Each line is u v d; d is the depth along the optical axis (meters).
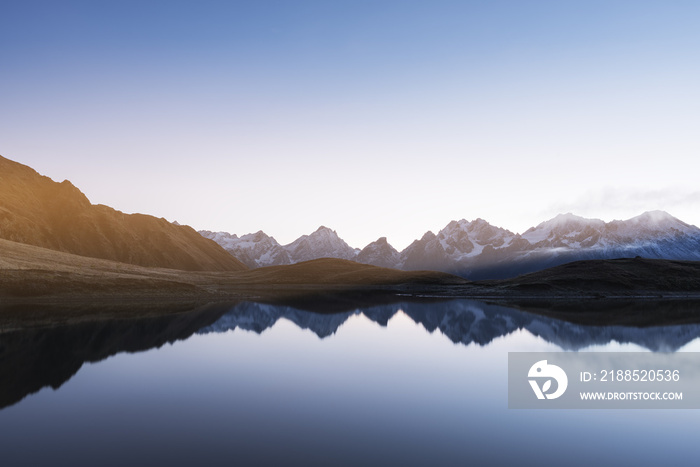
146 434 15.53
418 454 14.04
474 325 52.38
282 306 81.31
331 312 70.38
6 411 18.09
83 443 14.67
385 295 133.12
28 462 13.15
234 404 19.27
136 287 93.75
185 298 93.62
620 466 13.52
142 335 40.00
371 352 33.38
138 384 22.67
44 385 22.33
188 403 19.36
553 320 58.03
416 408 18.95
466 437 15.64
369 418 17.55
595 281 129.75
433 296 126.12
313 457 13.64
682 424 17.55
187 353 31.91
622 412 18.95
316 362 29.17
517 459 13.88
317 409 18.67
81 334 39.50
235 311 67.75
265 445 14.59
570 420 17.78
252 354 31.91
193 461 13.27
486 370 26.97
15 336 37.66
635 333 44.62
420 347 35.88
